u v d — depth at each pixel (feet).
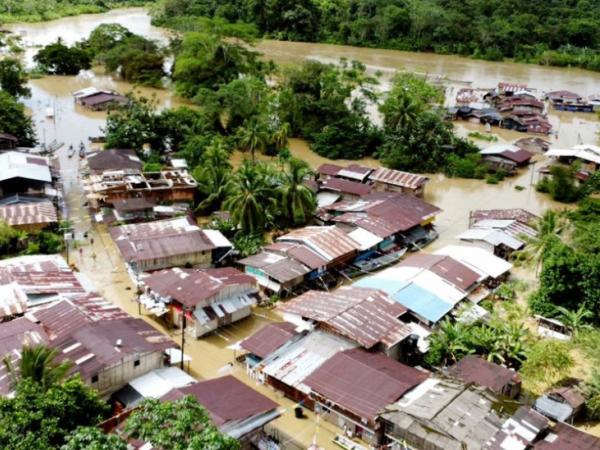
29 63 441.27
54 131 309.42
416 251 208.64
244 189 200.54
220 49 379.14
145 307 161.99
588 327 147.84
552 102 419.33
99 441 79.87
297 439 121.70
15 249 187.32
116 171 233.14
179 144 280.31
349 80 379.55
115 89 395.75
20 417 87.61
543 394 132.57
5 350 126.00
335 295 156.97
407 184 251.39
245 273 178.29
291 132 333.83
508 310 165.48
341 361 130.82
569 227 192.65
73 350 127.54
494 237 202.49
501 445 108.37
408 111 301.43
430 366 141.79
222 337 155.53
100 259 190.08
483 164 297.74
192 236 187.52
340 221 210.18
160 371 132.36
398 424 114.01
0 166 228.63
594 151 304.50
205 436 80.64
